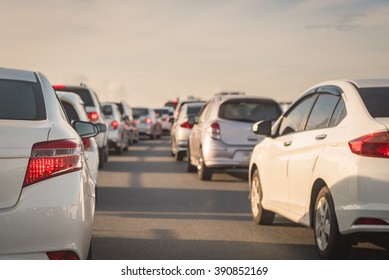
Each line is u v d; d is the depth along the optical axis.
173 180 19.97
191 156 21.88
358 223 7.81
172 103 70.75
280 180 10.52
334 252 8.41
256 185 11.99
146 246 9.90
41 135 6.02
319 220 8.88
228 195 16.36
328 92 9.61
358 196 7.80
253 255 9.33
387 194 7.65
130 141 43.25
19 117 6.56
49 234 5.86
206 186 18.38
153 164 26.41
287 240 10.43
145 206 14.25
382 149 7.74
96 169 13.33
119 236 10.69
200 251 9.57
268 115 19.53
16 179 5.83
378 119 8.07
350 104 8.68
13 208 5.77
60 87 22.67
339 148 8.36
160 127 58.31
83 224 6.11
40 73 7.60
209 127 19.42
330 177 8.41
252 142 19.28
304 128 10.00
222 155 19.23
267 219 11.70
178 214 13.11
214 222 12.16
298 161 9.66
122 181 19.58
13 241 5.76
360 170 7.80
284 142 10.52
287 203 10.16
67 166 6.04
